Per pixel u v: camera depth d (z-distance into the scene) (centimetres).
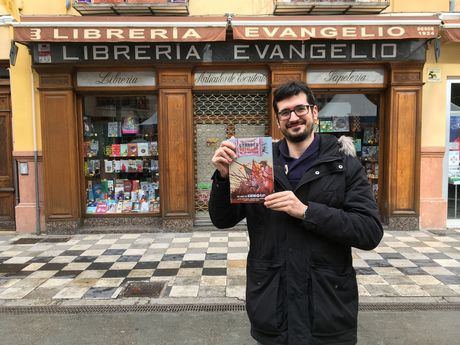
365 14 679
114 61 661
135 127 723
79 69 678
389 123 684
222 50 661
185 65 664
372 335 341
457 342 330
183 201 690
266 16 661
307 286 181
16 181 721
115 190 736
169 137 680
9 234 698
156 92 695
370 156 726
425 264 514
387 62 668
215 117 704
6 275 489
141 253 575
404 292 426
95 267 516
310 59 663
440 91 694
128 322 368
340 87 685
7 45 689
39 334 348
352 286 187
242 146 181
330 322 178
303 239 183
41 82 671
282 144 205
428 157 702
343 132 721
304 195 188
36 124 694
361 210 184
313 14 683
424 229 703
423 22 613
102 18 629
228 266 513
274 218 187
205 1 683
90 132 724
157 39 608
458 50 689
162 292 431
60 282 464
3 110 719
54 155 683
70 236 678
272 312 182
